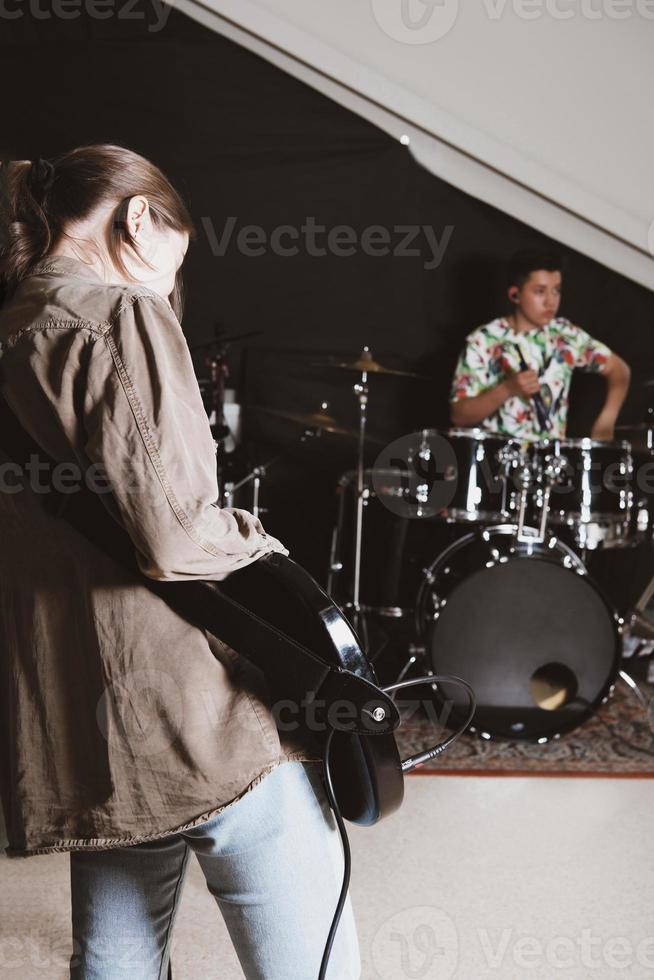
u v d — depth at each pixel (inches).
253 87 145.5
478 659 113.0
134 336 31.6
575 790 98.1
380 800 35.3
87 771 35.0
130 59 143.9
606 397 149.8
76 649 34.9
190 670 33.9
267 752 34.2
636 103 140.9
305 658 33.2
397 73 138.5
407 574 126.0
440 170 148.1
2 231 36.2
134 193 36.6
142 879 39.6
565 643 112.7
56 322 31.8
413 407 153.6
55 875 75.5
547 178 141.0
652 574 148.3
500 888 75.9
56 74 143.4
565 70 139.9
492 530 114.7
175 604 34.0
